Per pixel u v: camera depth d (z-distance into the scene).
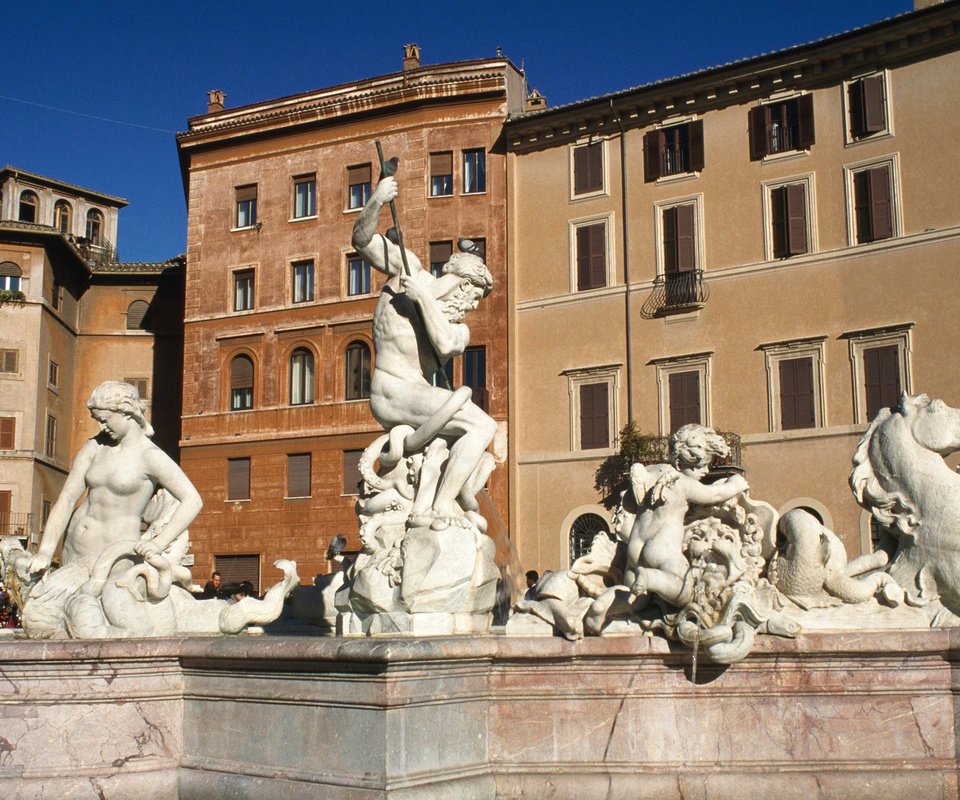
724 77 37.06
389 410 6.90
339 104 44.25
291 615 7.99
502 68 42.00
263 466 43.91
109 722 5.67
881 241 34.06
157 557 6.27
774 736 5.39
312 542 42.47
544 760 5.55
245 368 45.44
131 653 5.66
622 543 5.92
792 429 34.81
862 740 5.32
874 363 33.72
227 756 5.61
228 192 46.81
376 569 6.32
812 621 5.59
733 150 37.16
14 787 5.49
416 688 5.11
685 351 37.16
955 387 32.31
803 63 35.62
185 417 45.75
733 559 5.52
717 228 37.16
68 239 54.38
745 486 5.83
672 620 5.43
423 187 42.47
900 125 34.06
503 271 41.06
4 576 6.56
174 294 58.16
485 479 6.68
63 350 55.81
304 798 5.14
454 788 5.22
